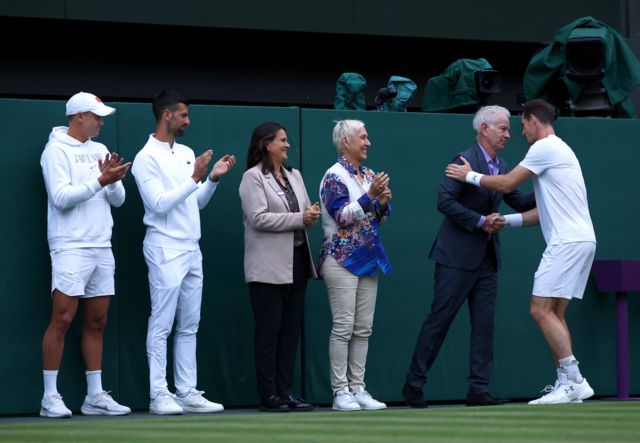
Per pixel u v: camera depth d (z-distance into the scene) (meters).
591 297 23.06
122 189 19.70
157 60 30.16
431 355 20.44
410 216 22.17
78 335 20.22
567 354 20.11
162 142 19.77
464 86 24.64
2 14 27.00
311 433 14.04
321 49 31.53
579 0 31.70
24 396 19.95
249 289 20.09
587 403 20.02
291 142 21.59
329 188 20.06
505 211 22.78
